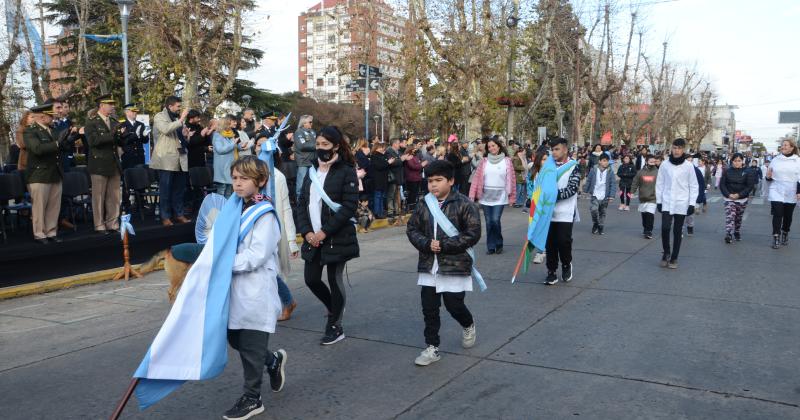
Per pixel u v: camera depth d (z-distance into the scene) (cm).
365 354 521
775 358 496
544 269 892
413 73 2514
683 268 889
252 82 3622
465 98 2245
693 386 438
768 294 720
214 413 408
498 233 1030
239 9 2306
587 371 471
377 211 1423
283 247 614
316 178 532
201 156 1116
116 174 915
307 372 479
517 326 595
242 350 386
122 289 791
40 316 658
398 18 2686
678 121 7069
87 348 548
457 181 1561
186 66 2189
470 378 461
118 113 2545
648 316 627
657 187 903
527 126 4194
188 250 454
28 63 2994
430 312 492
